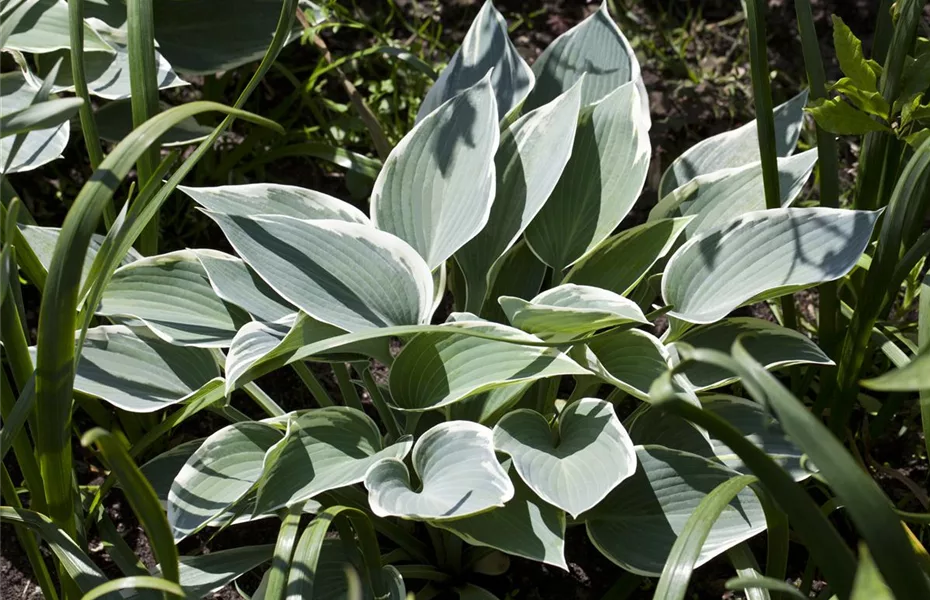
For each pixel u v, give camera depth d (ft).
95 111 5.31
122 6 5.33
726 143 5.16
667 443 4.81
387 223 4.86
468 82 5.16
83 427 5.17
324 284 4.65
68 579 4.49
